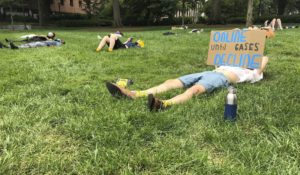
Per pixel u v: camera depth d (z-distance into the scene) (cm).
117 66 709
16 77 579
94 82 557
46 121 366
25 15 4506
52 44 1122
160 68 703
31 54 875
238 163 273
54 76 597
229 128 338
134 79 591
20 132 334
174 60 798
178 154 285
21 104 428
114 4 3628
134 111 380
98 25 3841
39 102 432
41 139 319
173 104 407
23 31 2555
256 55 461
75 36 1814
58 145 307
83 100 443
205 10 4553
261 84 518
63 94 485
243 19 3853
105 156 281
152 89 466
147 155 283
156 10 3934
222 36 506
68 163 273
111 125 345
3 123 350
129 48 1030
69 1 5394
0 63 735
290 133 321
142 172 261
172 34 1805
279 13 4672
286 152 289
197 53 927
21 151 291
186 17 4256
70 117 375
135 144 306
